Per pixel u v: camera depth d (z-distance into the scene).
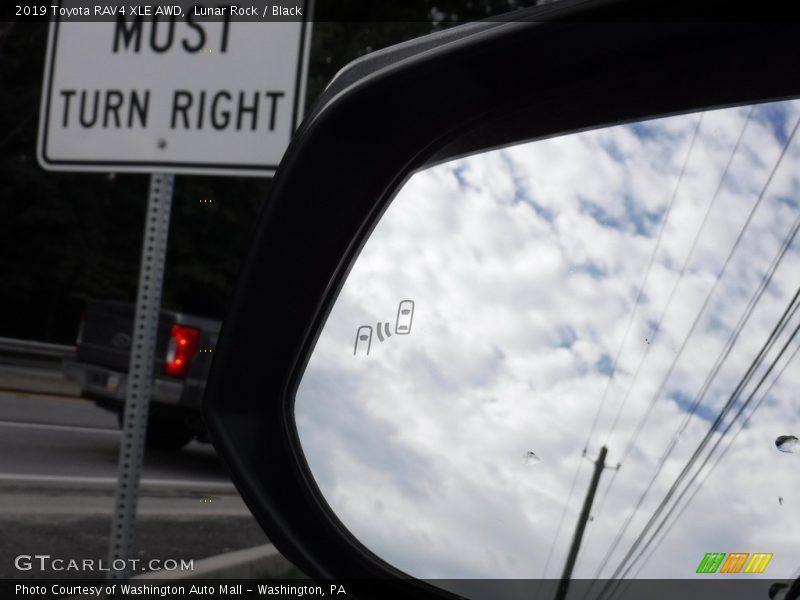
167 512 5.68
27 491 5.80
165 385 8.27
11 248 23.91
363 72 1.21
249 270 1.24
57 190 23.45
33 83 22.86
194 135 3.29
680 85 1.08
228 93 3.28
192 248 23.05
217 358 1.24
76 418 10.24
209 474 7.85
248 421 1.24
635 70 1.10
